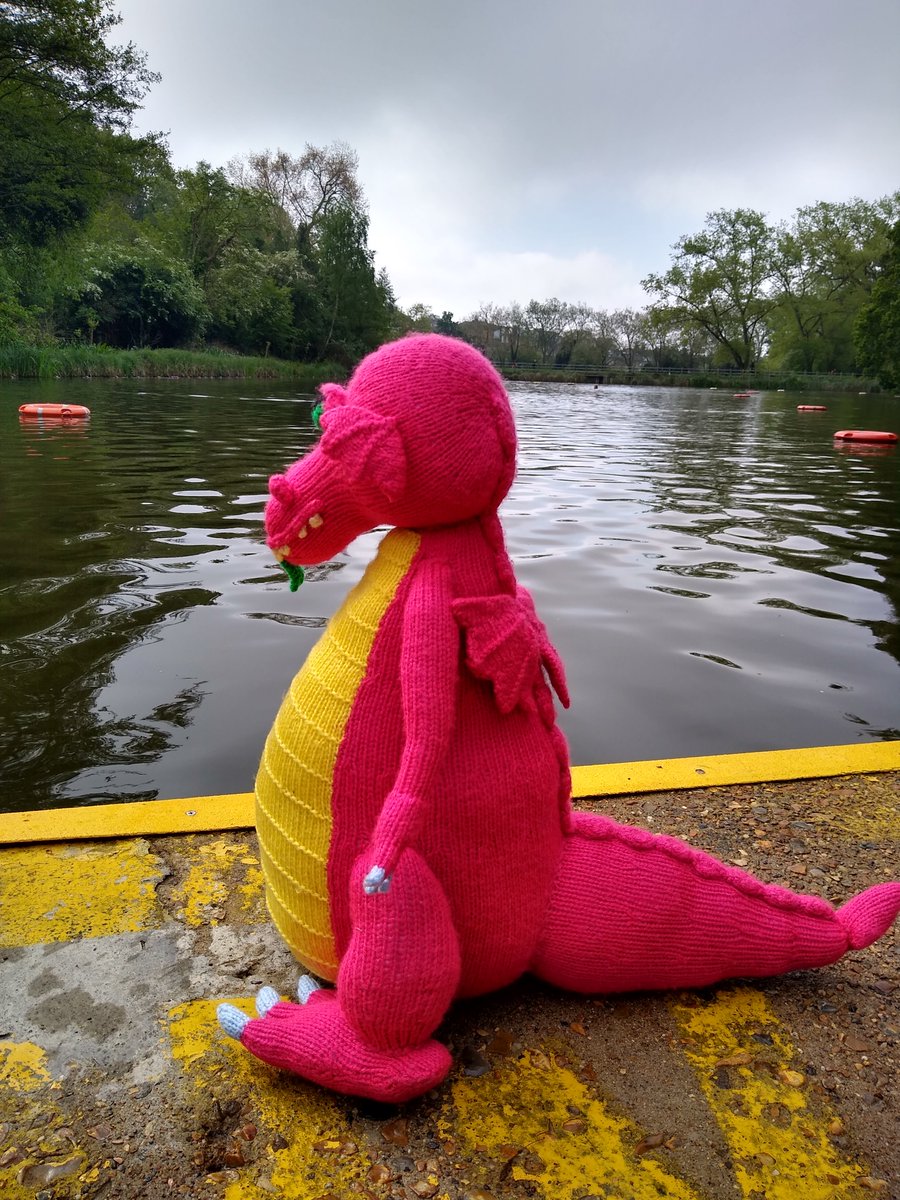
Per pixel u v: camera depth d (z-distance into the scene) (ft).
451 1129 5.30
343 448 5.44
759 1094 5.66
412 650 5.43
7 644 14.80
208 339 136.26
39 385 76.33
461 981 6.05
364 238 156.97
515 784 5.74
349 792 5.63
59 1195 4.77
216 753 11.50
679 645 16.20
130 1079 5.55
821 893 7.78
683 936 6.24
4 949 6.54
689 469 41.73
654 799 9.31
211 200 138.72
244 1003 6.19
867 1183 5.08
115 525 23.30
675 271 200.44
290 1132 5.25
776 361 214.90
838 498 33.65
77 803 10.27
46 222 88.33
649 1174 5.06
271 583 18.71
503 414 5.73
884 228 190.29
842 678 14.96
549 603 18.28
